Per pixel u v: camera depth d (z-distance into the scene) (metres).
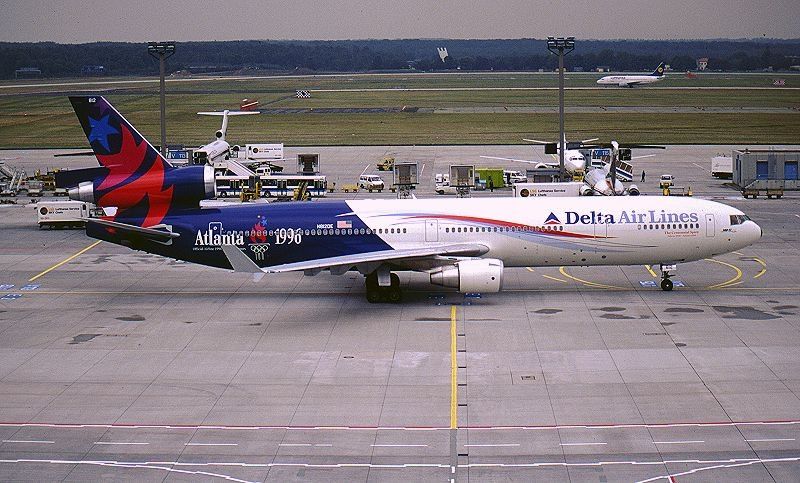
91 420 63.38
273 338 81.94
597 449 57.66
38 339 82.44
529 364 73.75
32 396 68.06
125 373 73.06
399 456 57.09
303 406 65.50
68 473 55.41
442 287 99.12
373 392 68.06
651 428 60.72
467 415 63.38
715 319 85.56
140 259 116.31
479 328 83.94
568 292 96.62
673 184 174.88
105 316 90.06
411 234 94.75
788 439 58.69
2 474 55.22
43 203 137.00
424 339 80.88
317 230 95.19
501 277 90.25
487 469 55.19
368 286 94.31
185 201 95.75
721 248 95.38
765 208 148.00
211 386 69.88
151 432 61.25
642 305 91.00
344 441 59.41
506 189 174.50
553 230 94.44
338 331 83.81
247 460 56.84
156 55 148.88
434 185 178.50
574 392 67.44
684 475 54.06
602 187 146.50
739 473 54.22
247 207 96.75
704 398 65.75
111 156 95.31
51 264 113.69
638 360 74.25
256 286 101.56
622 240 94.50
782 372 70.88
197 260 96.44
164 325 86.56
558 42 159.25
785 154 165.50
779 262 109.69
